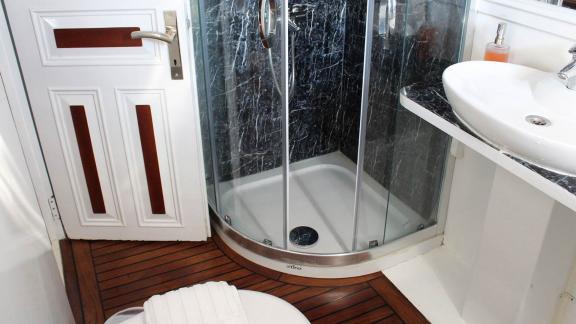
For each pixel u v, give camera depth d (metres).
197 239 2.42
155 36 1.91
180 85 2.05
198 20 2.08
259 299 1.48
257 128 2.19
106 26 1.95
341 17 2.59
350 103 2.67
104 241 2.45
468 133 1.54
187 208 2.33
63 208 2.35
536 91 1.55
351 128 2.70
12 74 2.03
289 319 1.42
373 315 2.06
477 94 1.62
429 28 1.88
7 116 1.52
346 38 2.62
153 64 2.00
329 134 2.82
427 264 2.29
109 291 2.18
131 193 2.29
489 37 1.88
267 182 2.28
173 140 2.16
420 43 1.89
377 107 1.95
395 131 2.04
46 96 2.07
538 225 1.62
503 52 1.76
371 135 1.99
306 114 2.76
